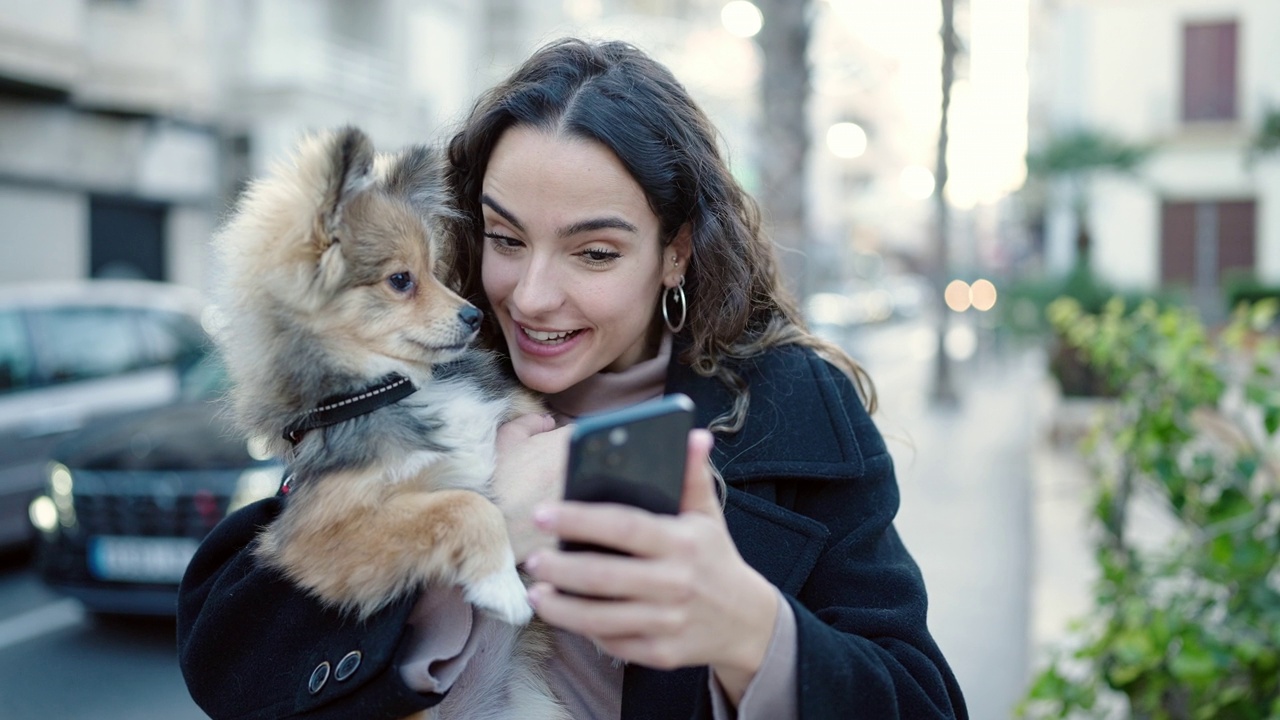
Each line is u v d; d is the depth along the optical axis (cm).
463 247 196
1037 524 630
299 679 147
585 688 160
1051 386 1025
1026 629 525
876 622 146
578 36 186
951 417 1513
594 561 103
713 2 2112
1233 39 1955
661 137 164
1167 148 1978
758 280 185
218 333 189
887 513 162
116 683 516
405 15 1958
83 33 1401
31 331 725
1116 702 337
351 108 1822
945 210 1652
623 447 103
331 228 175
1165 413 310
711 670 122
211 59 1702
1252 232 1955
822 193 4950
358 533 153
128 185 1550
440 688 137
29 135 1398
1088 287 1305
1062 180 1934
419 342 177
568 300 162
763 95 663
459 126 201
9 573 719
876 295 4538
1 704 489
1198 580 297
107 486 544
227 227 190
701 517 108
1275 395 288
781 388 171
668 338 182
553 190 158
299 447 172
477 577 146
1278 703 242
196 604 172
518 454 171
